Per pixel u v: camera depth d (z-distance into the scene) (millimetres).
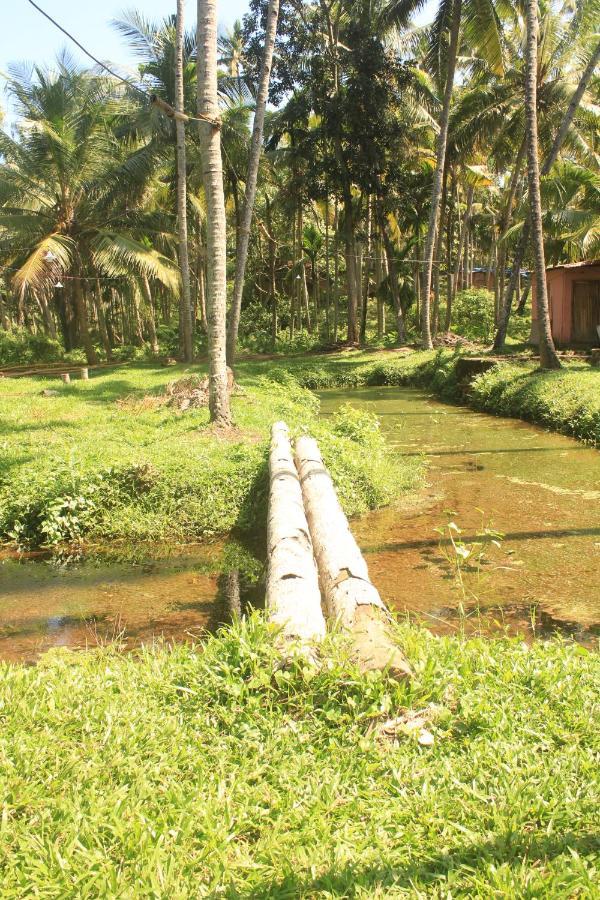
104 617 5547
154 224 26906
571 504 8266
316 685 3332
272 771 2895
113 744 3002
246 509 7906
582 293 23266
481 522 7711
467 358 19344
